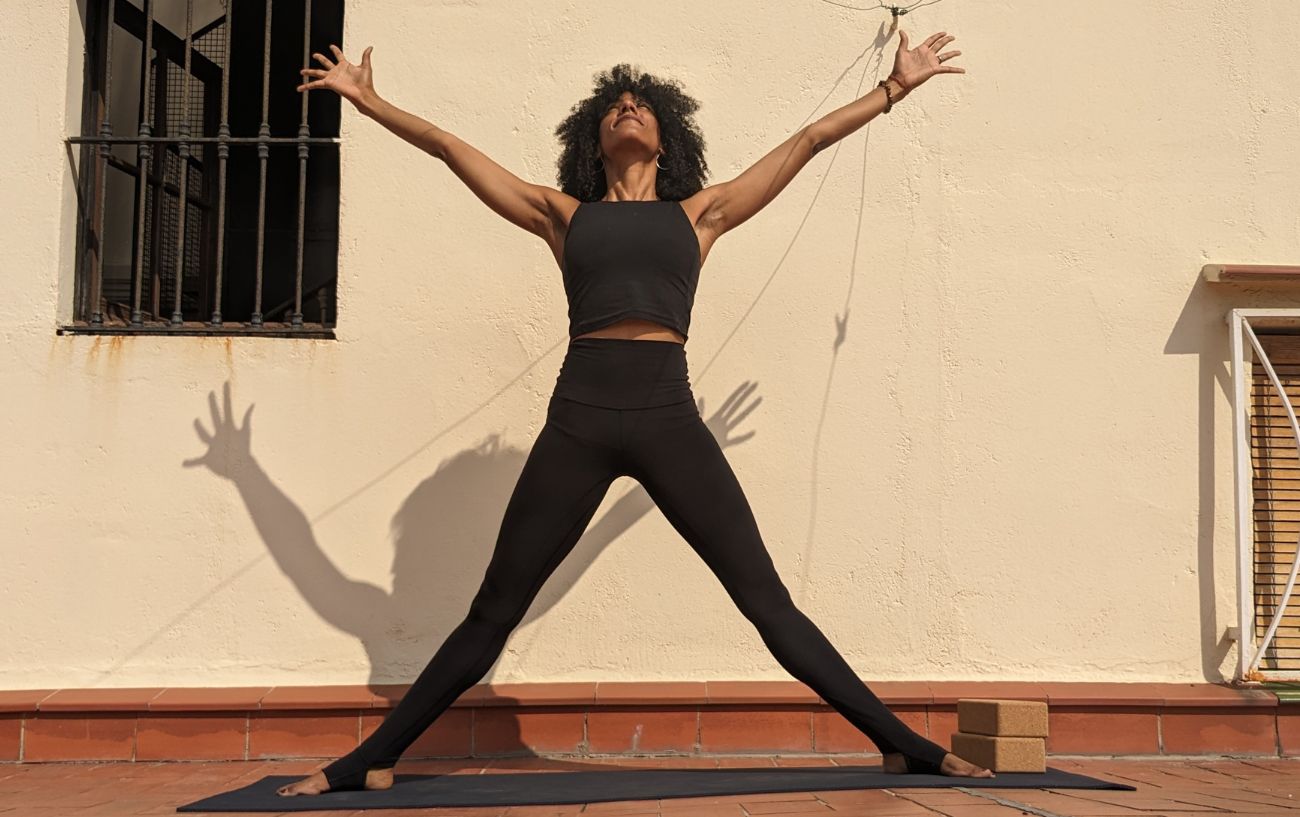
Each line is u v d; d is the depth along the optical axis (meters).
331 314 6.18
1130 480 4.62
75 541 4.54
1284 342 4.72
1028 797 3.15
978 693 4.38
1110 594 4.59
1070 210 4.71
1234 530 4.60
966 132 4.73
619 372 3.44
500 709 4.36
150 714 4.33
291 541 4.57
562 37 4.76
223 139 4.73
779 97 4.74
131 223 5.23
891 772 3.60
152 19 4.82
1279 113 4.75
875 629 4.57
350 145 4.70
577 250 3.52
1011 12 4.77
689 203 3.67
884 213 4.71
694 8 4.77
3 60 4.68
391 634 4.54
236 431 4.60
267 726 4.34
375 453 4.61
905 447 4.63
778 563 4.59
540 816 3.09
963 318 4.68
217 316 4.68
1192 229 4.71
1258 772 3.97
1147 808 2.95
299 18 6.51
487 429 4.62
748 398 4.64
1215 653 4.57
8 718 4.31
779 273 4.69
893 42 4.75
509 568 3.48
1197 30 4.77
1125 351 4.67
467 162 3.67
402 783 3.66
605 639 4.54
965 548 4.59
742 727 4.36
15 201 4.64
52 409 4.58
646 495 4.60
